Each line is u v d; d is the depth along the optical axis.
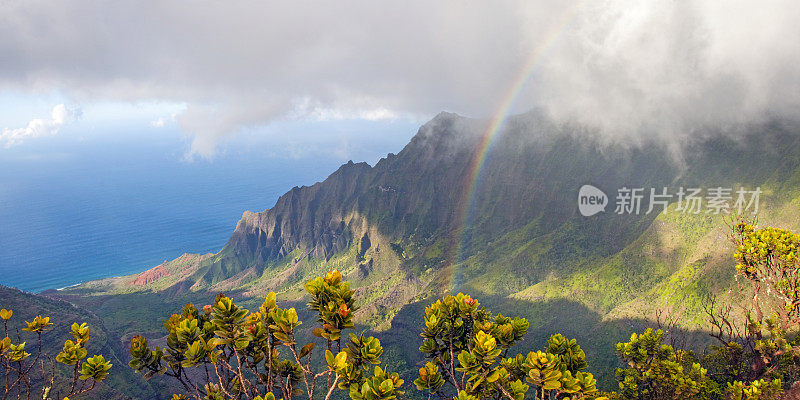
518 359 7.16
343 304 5.95
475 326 7.53
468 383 6.95
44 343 89.50
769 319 14.84
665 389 13.78
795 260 14.02
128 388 91.56
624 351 14.76
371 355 6.04
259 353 6.28
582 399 6.56
